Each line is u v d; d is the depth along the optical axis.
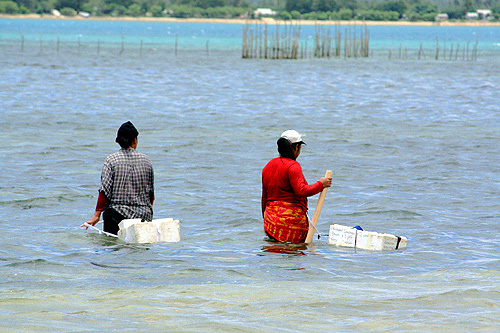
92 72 125.25
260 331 14.30
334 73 135.38
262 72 134.50
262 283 18.83
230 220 28.50
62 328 14.38
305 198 25.81
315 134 57.56
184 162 43.34
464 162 44.59
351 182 37.59
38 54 177.88
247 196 33.50
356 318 15.39
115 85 101.62
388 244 23.77
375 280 19.41
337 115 72.25
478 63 176.25
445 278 19.64
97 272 19.98
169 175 38.84
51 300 16.77
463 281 19.25
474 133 59.06
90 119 64.75
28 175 37.81
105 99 83.00
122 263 21.16
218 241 24.78
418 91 100.88
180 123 63.50
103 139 52.56
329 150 49.25
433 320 15.21
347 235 24.48
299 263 21.52
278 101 85.19
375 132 59.28
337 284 18.81
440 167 42.69
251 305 16.42
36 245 23.48
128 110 73.00
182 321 15.01
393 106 81.38
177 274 19.73
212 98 87.19
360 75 131.12
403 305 16.53
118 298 17.02
